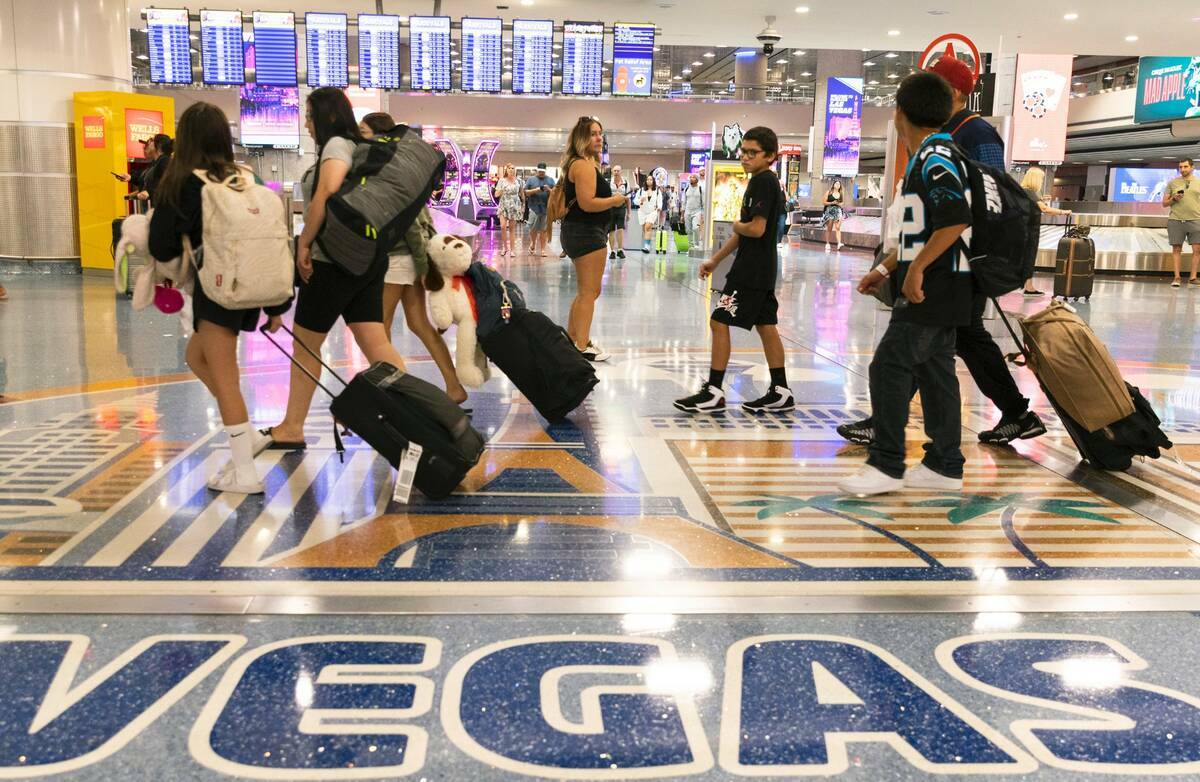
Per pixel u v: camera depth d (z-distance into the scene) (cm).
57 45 1232
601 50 1739
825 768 187
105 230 1245
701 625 249
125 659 225
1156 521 340
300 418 416
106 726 196
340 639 237
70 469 381
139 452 406
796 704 210
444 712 204
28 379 556
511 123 3225
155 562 286
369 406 336
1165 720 206
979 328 440
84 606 254
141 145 1248
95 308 890
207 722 198
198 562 287
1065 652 238
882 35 1759
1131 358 714
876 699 213
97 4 1252
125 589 265
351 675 219
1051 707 211
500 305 470
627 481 381
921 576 286
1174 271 1445
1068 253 1156
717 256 510
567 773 183
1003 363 442
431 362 644
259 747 189
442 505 347
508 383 579
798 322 908
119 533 311
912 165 350
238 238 321
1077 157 3878
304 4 1658
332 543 305
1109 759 191
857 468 404
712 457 420
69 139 1250
